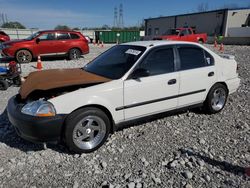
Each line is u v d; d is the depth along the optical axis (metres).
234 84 5.48
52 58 15.22
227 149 3.87
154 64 4.30
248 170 3.30
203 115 5.25
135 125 4.71
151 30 52.62
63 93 3.66
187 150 3.81
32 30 40.28
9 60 13.67
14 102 3.90
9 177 3.18
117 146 3.95
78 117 3.55
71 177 3.19
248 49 21.88
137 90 4.05
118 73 4.12
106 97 3.78
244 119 5.09
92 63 4.86
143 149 3.87
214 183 3.05
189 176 3.15
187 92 4.70
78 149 3.66
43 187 3.00
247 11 35.75
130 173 3.26
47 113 3.40
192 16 41.53
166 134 4.37
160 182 3.07
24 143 4.03
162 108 4.45
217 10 36.75
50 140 3.52
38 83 3.72
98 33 39.81
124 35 40.59
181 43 4.71
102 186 3.02
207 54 5.03
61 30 14.08
